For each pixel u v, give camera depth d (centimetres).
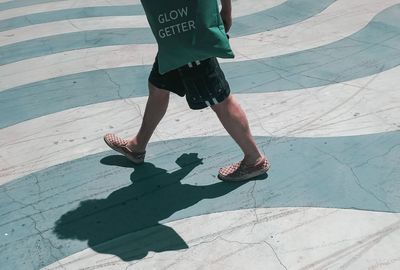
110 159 390
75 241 308
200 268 281
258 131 407
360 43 554
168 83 323
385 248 282
